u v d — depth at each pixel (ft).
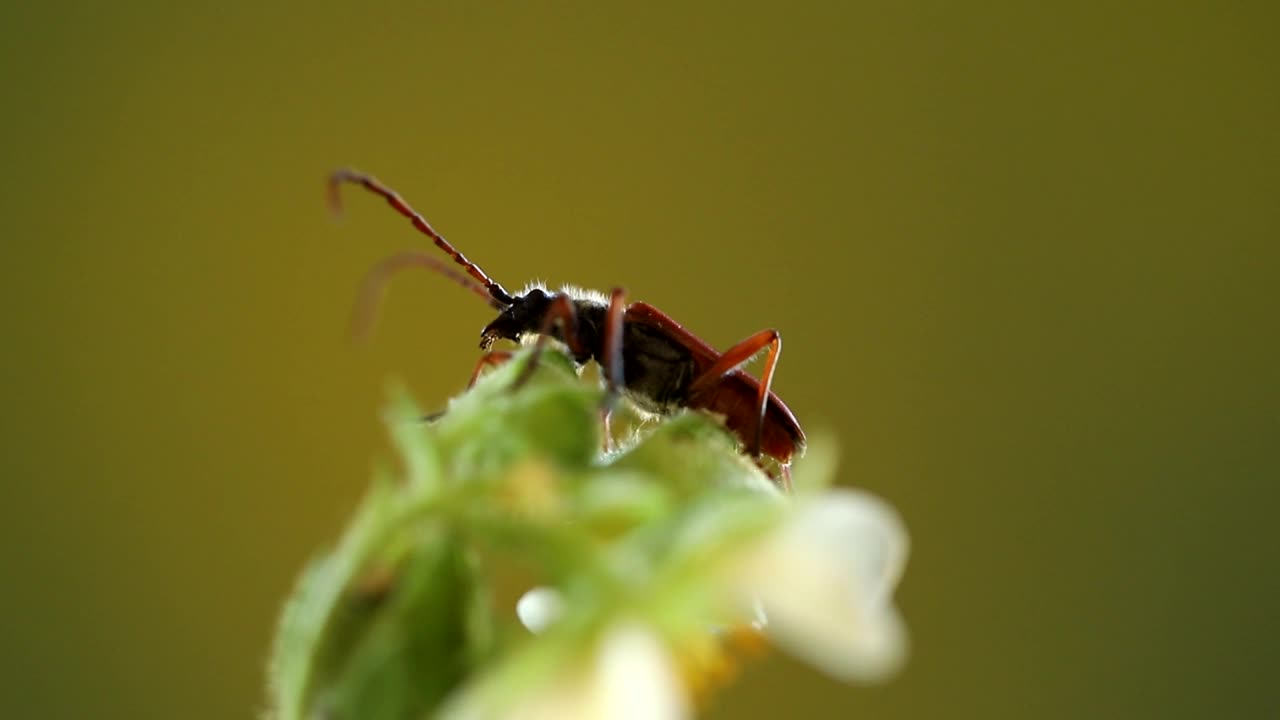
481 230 0.45
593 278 0.45
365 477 0.42
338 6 0.44
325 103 0.44
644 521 0.26
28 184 0.42
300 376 0.43
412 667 0.26
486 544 0.25
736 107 0.46
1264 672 0.46
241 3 0.43
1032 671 0.46
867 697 0.44
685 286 0.46
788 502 0.26
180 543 0.42
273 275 0.43
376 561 0.26
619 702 0.24
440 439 0.26
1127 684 0.46
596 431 0.26
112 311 0.42
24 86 0.42
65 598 0.41
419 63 0.44
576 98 0.45
